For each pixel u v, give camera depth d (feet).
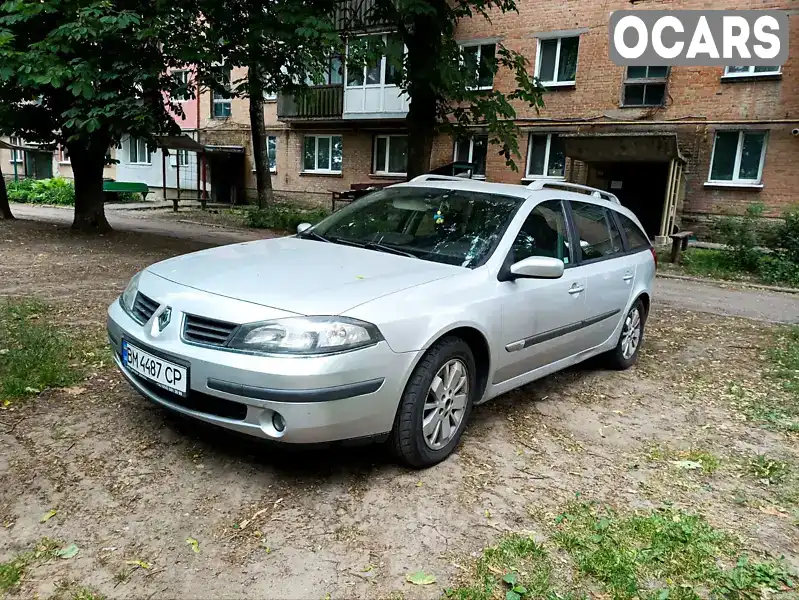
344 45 33.40
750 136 51.65
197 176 82.64
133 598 7.47
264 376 9.15
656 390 16.60
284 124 77.46
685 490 10.98
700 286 37.24
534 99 39.68
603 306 15.83
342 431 9.65
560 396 15.58
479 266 12.16
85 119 32.73
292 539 8.79
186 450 11.03
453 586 8.00
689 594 8.08
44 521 8.81
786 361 19.86
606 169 58.80
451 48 37.55
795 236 41.55
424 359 10.60
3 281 24.94
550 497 10.41
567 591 8.03
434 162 66.59
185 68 40.27
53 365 14.16
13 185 84.69
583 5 56.65
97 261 31.01
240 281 10.73
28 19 31.63
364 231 14.14
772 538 9.59
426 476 10.79
